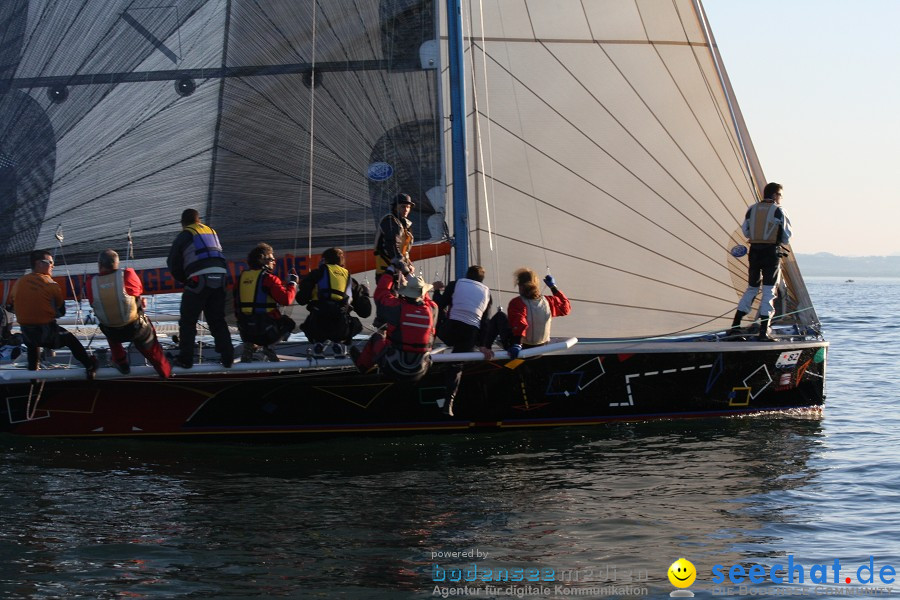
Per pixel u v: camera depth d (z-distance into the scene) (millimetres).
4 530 9492
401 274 11555
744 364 14156
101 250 13812
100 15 13688
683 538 9680
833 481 11711
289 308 14031
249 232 13852
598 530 9828
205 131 13789
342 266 12133
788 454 12844
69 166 13773
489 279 14992
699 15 15188
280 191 13836
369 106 13758
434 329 11531
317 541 9359
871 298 97250
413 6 13727
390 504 10477
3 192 13773
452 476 11547
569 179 15047
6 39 13711
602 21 15086
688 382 13977
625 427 13812
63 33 13703
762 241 14344
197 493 10781
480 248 15008
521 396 13281
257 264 11695
